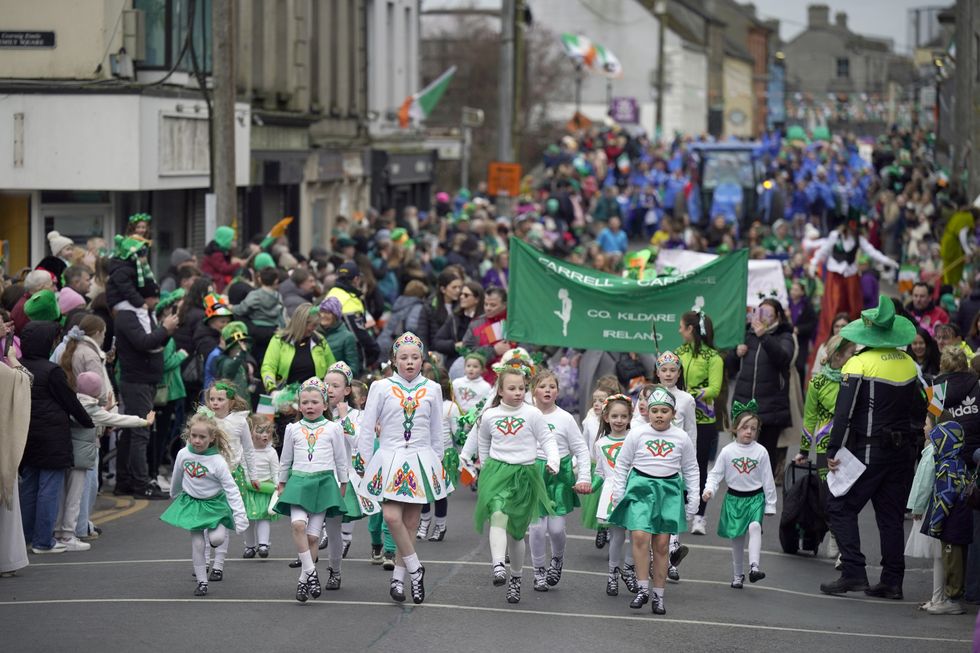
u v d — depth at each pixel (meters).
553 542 17.92
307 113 51.53
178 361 23.75
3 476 17.69
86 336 20.69
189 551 19.69
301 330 22.66
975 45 47.19
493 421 17.12
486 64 107.19
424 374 21.22
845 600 18.19
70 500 19.73
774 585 18.84
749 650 15.13
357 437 18.80
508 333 26.06
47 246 36.09
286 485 16.83
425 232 51.47
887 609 17.75
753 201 76.69
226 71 31.62
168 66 36.81
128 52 35.50
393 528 16.58
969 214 37.91
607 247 57.34
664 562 16.73
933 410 17.89
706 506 24.02
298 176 50.97
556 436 17.81
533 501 17.02
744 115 178.38
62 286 25.77
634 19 146.62
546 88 115.75
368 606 16.52
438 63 107.69
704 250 54.94
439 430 17.03
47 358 19.38
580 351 26.72
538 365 24.39
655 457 16.81
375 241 40.94
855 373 18.30
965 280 36.72
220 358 23.23
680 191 75.88
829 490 18.56
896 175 69.75
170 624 15.48
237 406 18.84
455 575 18.39
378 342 28.95
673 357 19.27
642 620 16.33
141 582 17.64
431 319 28.78
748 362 23.94
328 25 55.88
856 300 33.94
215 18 31.47
